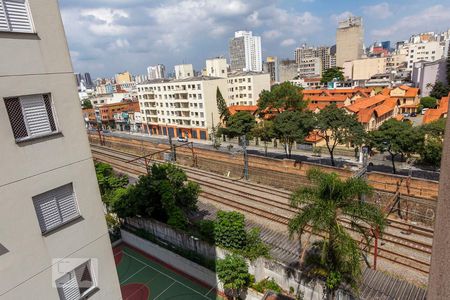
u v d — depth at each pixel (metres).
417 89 80.31
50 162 9.37
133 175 47.06
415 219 26.80
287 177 37.28
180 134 82.88
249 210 30.42
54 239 9.66
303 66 177.25
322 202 15.47
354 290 16.17
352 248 14.59
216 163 46.16
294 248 22.59
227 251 21.20
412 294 17.28
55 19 9.24
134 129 97.62
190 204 28.62
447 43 141.62
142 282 22.83
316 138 55.53
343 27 170.50
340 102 76.12
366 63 134.88
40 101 9.12
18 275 8.80
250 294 19.61
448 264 4.80
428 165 42.41
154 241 26.03
